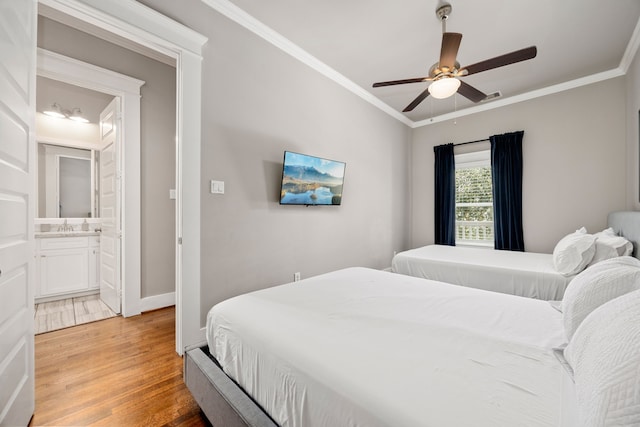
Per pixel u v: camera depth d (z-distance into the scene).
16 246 1.23
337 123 3.46
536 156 3.74
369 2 2.24
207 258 2.23
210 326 1.46
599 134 3.32
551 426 0.65
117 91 2.79
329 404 0.81
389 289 1.78
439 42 2.77
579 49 2.83
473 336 1.12
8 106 1.14
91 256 3.56
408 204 4.93
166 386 1.69
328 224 3.37
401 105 4.27
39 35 2.42
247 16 2.41
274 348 1.06
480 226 4.31
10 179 1.17
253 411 1.05
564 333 1.16
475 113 4.29
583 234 2.59
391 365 0.91
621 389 0.54
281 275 2.81
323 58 3.06
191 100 2.10
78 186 3.78
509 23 2.45
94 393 1.62
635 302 0.73
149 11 1.86
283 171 2.70
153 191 3.08
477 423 0.66
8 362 1.18
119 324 2.63
